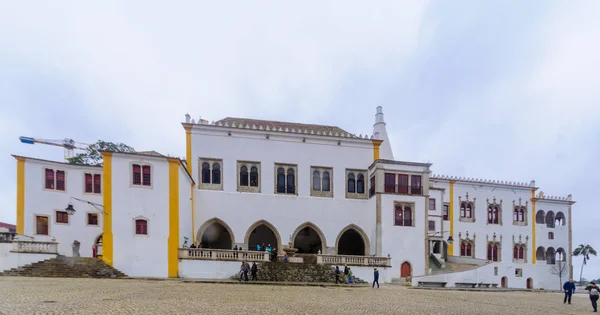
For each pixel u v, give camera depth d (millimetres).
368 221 37938
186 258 28141
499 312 15859
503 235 48812
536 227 50438
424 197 36781
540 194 53219
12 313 10094
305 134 38344
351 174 39000
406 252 35406
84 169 34406
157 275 27734
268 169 37125
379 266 31141
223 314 11336
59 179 33344
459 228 47344
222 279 27266
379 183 36188
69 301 12578
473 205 48500
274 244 40125
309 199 37312
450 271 36750
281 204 36656
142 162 28844
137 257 27625
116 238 27453
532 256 49344
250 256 29094
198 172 35469
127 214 27938
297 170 37719
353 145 39344
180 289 18750
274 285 24203
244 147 36969
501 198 49719
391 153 49094
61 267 25250
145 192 28562
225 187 35906
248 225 35656
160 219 28562
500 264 41906
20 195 31406
